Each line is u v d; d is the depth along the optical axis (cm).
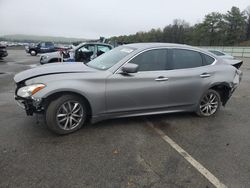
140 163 325
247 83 1043
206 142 400
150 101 443
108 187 273
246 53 3912
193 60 492
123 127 445
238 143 402
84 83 389
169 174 303
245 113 571
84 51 991
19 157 325
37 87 366
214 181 293
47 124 383
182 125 472
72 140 381
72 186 271
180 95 471
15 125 430
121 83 412
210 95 519
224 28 7762
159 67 449
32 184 271
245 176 306
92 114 406
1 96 645
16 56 2553
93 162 321
